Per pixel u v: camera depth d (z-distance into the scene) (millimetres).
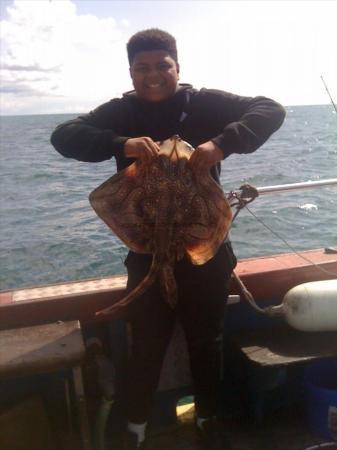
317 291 1871
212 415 1813
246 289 2084
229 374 2145
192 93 1658
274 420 2043
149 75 1580
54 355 1585
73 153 1590
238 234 6754
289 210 7789
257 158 16219
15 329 1796
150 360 1696
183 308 1676
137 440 1747
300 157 16047
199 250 1564
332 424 1908
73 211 9516
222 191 1533
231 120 1643
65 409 1947
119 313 1953
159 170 1533
